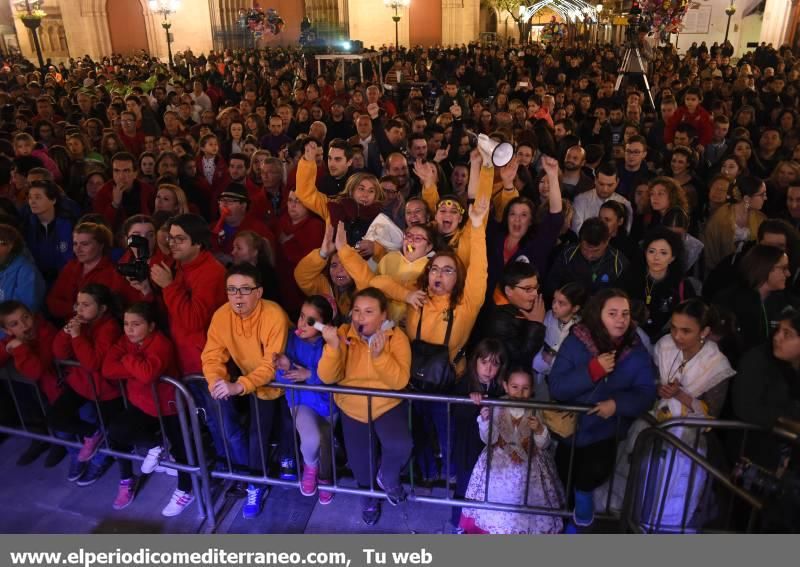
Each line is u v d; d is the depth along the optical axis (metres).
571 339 2.79
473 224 3.07
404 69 16.03
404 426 2.96
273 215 4.90
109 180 5.54
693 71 15.20
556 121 8.36
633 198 5.24
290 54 20.72
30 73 16.03
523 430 2.88
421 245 3.31
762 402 2.59
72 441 3.43
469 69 15.24
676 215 3.91
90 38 24.81
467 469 3.08
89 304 3.13
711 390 2.86
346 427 3.04
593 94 12.04
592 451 2.79
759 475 2.15
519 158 4.99
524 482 2.89
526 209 3.62
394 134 6.56
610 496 2.88
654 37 15.16
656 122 8.19
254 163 5.49
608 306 2.65
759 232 3.71
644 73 10.74
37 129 7.64
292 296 4.10
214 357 3.01
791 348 2.49
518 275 3.01
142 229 3.61
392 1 22.75
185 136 7.61
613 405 2.62
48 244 4.33
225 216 4.25
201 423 3.38
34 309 3.62
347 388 2.80
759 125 9.09
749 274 3.24
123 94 13.00
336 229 3.65
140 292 3.52
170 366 3.16
